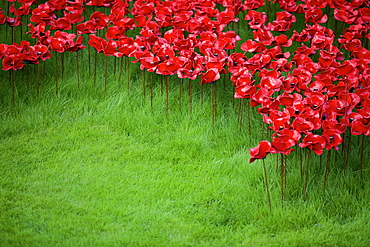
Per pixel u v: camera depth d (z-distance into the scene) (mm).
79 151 5594
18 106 6211
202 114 6285
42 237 4281
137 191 4992
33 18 6605
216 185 5145
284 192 4891
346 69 5664
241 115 6043
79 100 6383
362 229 4523
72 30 7406
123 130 5992
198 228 4523
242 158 5504
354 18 6863
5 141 5695
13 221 4457
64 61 6984
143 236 4387
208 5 7039
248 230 4531
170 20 6793
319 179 5215
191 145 5781
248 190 5027
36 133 5855
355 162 5438
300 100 5141
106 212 4664
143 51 6215
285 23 6688
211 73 5758
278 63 5910
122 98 6395
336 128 4859
